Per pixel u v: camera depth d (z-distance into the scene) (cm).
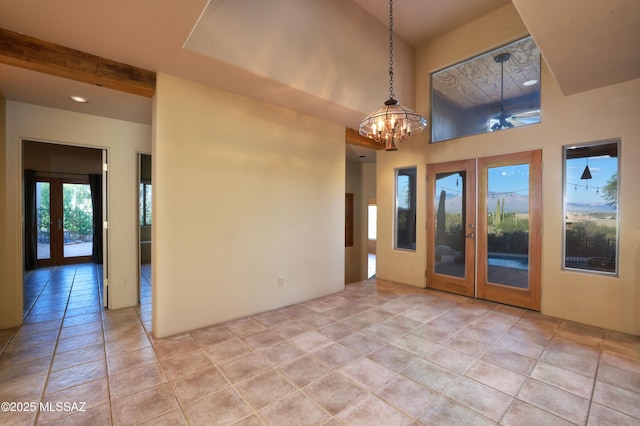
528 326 332
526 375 235
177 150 304
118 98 317
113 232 388
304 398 207
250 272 362
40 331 315
